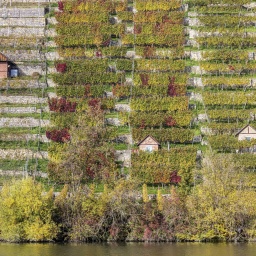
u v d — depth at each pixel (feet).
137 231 465.88
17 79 623.77
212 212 467.93
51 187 512.63
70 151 527.81
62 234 465.06
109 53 640.99
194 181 519.60
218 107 600.80
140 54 640.99
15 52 643.86
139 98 592.60
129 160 551.18
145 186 501.56
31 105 595.88
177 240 467.52
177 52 640.58
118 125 583.58
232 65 629.51
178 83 610.65
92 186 497.87
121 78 614.75
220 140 560.20
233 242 465.88
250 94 604.49
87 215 467.93
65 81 610.24
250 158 543.39
